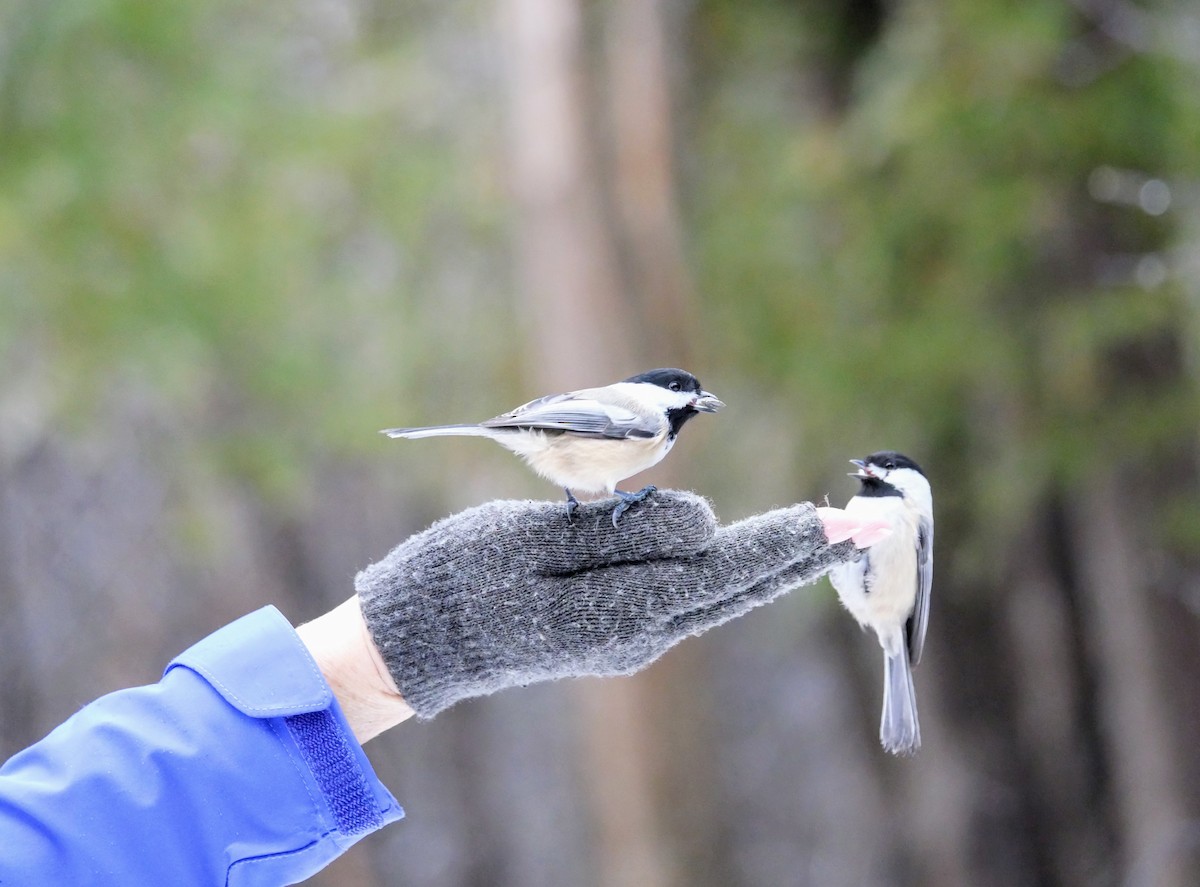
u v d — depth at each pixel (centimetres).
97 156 1393
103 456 1772
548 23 1369
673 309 1387
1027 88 1190
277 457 1650
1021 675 1633
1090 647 1551
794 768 2400
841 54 1488
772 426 1548
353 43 1694
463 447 1686
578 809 2205
